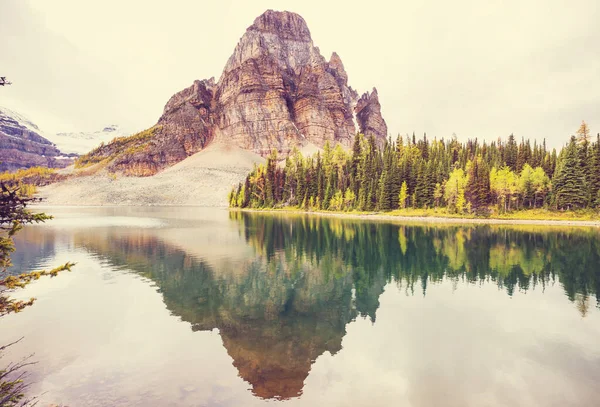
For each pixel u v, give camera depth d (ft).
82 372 52.19
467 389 48.96
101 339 63.93
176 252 153.79
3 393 38.29
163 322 72.95
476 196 327.06
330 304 86.22
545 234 212.64
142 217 375.86
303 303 86.89
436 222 299.99
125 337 64.95
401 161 394.52
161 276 111.65
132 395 46.34
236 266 127.24
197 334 66.85
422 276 115.14
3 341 62.90
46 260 134.62
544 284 104.99
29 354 58.03
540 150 422.41
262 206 528.22
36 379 50.29
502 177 316.60
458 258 143.54
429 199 355.36
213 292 95.20
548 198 317.83
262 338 65.41
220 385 48.98
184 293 94.02
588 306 84.99
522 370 54.34
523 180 319.06
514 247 166.81
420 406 44.70
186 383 49.47
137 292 94.22
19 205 32.96
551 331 69.56
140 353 58.59
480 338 66.18
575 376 52.65
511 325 72.74
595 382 51.11
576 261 136.56
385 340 65.00
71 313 77.56
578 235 207.31
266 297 91.61
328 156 492.54
